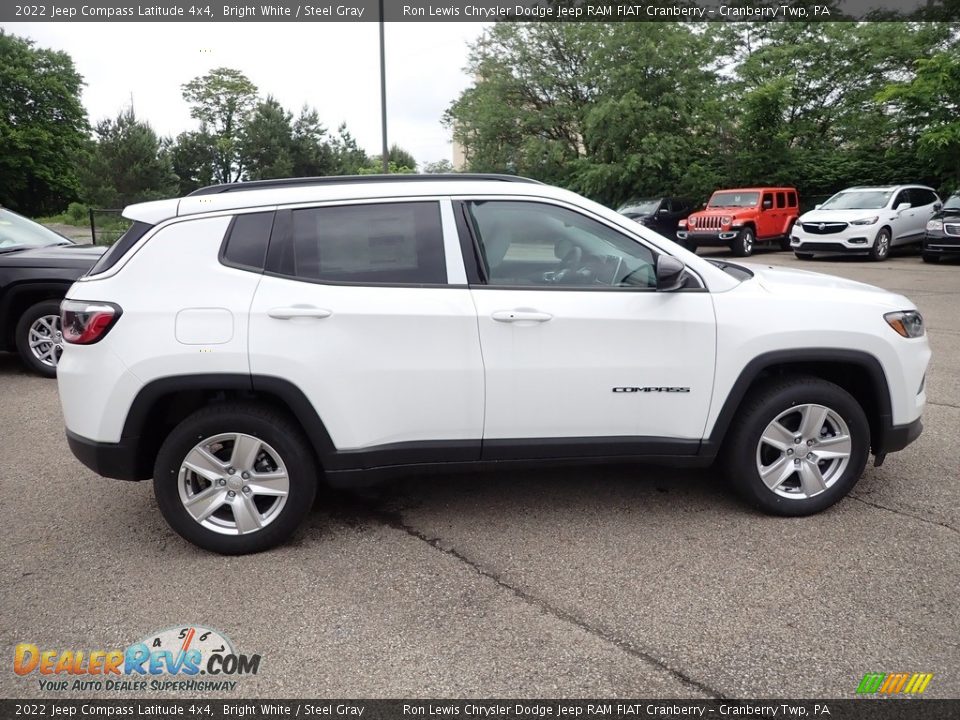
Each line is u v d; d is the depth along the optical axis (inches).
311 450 143.4
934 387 253.3
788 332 145.1
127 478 139.6
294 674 106.9
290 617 121.0
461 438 142.9
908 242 724.7
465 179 148.1
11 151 1891.0
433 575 133.6
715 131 1066.1
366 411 138.8
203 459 138.6
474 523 154.9
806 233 721.6
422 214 143.0
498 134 1134.4
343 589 129.4
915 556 136.6
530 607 122.5
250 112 1819.6
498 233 144.7
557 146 1082.1
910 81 831.7
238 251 138.1
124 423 135.6
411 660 109.3
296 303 135.5
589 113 1037.2
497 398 141.3
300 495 141.0
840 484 152.6
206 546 141.0
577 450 145.9
